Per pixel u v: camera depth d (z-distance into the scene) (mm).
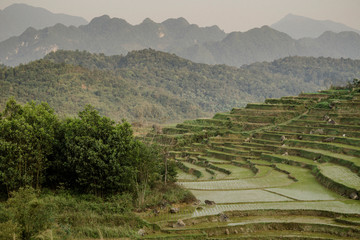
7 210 23219
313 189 41438
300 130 76375
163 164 42250
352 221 28641
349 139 61219
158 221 28766
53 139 36094
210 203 33875
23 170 33312
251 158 68500
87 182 34625
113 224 27734
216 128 97375
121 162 35594
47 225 22766
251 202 34875
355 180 41844
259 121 93375
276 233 28219
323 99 94125
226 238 26828
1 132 32969
